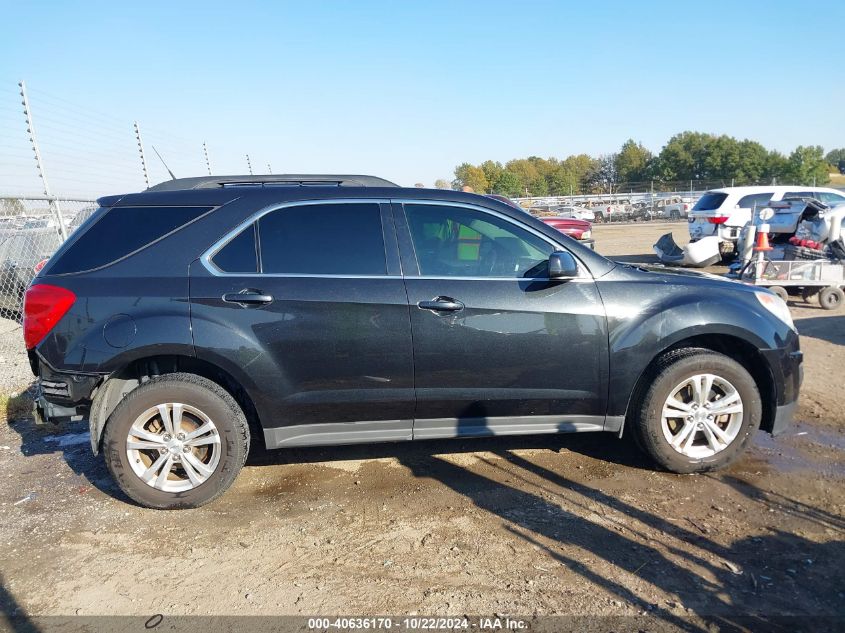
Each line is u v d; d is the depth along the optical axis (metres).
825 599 2.66
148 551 3.21
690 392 3.84
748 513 3.42
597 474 3.96
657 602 2.66
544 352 3.70
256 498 3.77
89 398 3.56
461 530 3.31
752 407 3.82
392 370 3.63
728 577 2.83
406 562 3.03
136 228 3.68
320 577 2.93
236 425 3.62
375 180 4.20
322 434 3.72
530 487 3.80
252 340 3.52
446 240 3.78
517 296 3.68
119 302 3.50
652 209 39.53
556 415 3.86
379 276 3.65
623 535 3.21
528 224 3.84
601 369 3.75
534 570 2.93
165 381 3.55
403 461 4.25
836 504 3.50
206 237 3.64
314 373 3.59
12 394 5.87
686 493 3.67
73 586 2.92
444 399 3.70
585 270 3.81
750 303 3.88
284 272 3.62
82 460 4.48
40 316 3.50
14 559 3.17
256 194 3.77
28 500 3.84
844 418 4.82
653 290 3.82
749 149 75.94
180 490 3.61
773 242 10.54
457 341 3.63
